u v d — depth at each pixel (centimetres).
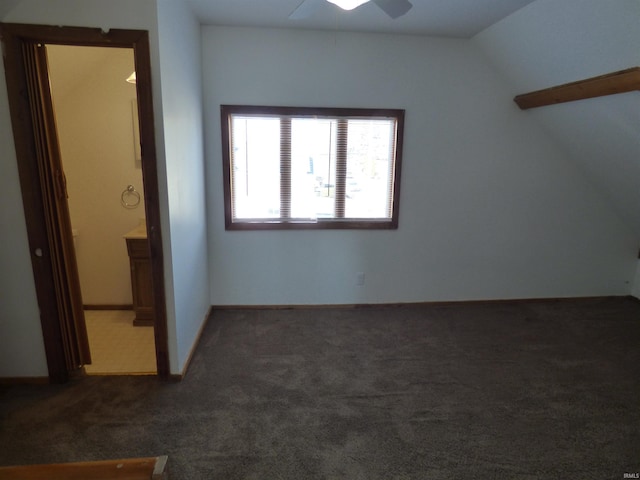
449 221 395
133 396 252
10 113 226
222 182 363
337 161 372
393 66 356
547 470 199
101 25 220
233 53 342
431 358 307
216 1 280
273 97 353
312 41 346
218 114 351
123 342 326
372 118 366
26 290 248
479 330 357
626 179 355
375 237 390
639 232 414
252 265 385
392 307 408
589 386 273
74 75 338
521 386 272
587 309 409
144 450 206
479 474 196
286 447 211
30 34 218
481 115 375
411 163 378
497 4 273
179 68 266
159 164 238
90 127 360
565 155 391
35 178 235
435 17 302
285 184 373
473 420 236
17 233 240
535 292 425
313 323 366
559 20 262
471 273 411
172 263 253
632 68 248
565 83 308
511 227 405
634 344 335
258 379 274
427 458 206
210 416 234
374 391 263
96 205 375
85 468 149
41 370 261
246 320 369
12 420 226
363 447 212
